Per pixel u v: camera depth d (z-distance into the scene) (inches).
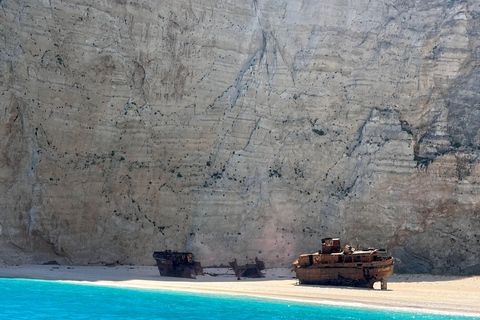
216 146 2132.1
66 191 1883.6
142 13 2108.8
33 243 1829.5
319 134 2155.5
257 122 2154.3
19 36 1887.3
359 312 1051.9
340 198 2041.1
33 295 1194.0
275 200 2033.7
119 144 2009.1
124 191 1983.3
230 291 1349.7
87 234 1905.8
